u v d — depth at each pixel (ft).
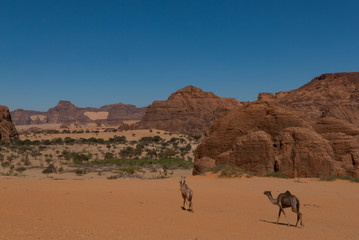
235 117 129.70
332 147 108.17
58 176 224.94
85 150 451.53
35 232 31.73
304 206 62.03
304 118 126.00
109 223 38.50
